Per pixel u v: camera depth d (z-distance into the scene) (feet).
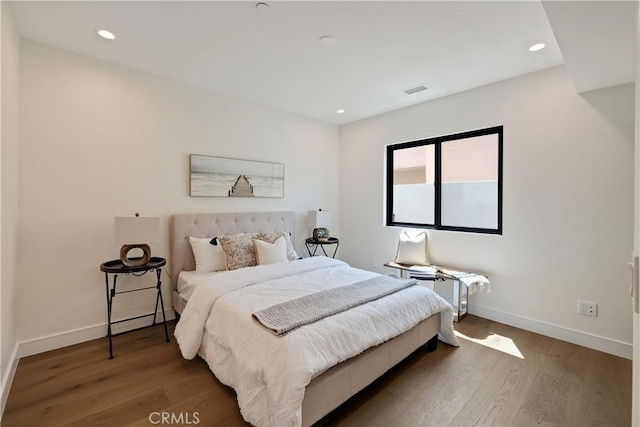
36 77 7.71
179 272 10.02
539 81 9.24
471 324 10.04
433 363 7.59
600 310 8.27
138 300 9.48
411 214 13.52
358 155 14.94
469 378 6.94
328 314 6.21
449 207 12.21
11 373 6.65
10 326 6.74
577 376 7.01
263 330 5.66
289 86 10.62
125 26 7.07
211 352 6.75
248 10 6.45
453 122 11.34
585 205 8.48
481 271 10.70
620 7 4.97
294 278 8.83
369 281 8.47
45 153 7.85
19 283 7.52
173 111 10.12
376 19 6.73
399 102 12.28
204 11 6.49
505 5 6.21
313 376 4.86
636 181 3.02
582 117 8.49
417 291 8.00
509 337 9.06
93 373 7.00
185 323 7.56
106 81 8.80
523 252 9.67
